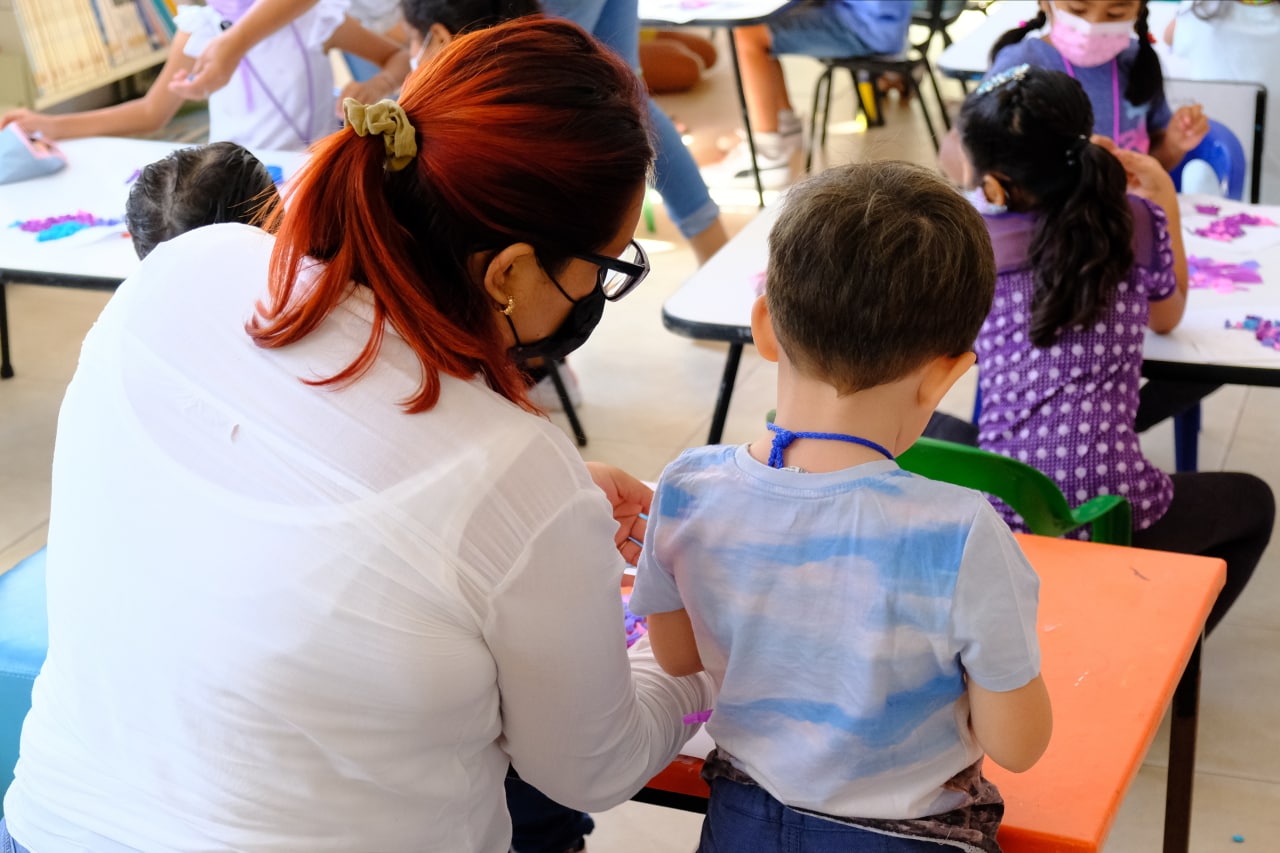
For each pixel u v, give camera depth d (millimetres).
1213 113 2984
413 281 915
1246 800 2068
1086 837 1033
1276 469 3006
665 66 5816
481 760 1016
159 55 5273
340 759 914
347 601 896
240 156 1488
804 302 969
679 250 4293
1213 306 2250
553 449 950
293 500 913
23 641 1491
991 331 2055
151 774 944
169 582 933
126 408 968
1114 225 1899
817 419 1010
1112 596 1312
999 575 940
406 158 907
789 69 6344
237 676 907
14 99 4727
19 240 2592
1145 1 2746
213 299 984
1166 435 3178
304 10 2896
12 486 3094
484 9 2391
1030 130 1909
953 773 1017
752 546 1005
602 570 965
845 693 990
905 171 1011
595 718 1000
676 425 3338
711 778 1111
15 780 1056
